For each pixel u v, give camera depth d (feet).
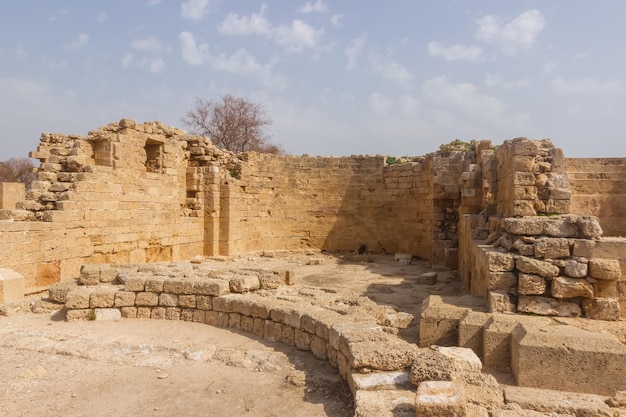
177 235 63.10
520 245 25.38
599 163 45.44
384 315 27.84
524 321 21.20
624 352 17.47
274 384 20.54
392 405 15.40
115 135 52.80
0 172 148.56
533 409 15.38
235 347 25.58
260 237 75.82
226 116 130.93
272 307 27.27
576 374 17.75
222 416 17.49
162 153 61.62
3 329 28.45
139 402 18.67
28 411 17.71
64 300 32.83
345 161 78.69
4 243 37.91
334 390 19.60
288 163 78.59
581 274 23.54
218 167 70.08
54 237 43.06
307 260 65.00
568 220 25.16
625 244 23.61
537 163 32.60
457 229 62.49
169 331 28.55
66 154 50.78
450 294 40.50
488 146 54.85
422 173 70.95
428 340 23.48
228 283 31.35
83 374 21.52
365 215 77.41
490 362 20.40
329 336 22.62
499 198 41.32
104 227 49.88
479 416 14.69
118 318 31.19
